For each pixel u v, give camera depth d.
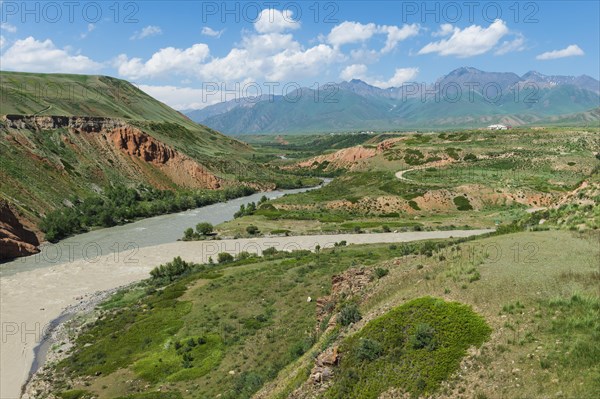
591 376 17.28
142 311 54.75
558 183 112.44
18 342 49.03
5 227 85.31
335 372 22.72
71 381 39.59
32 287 66.62
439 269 29.91
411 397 19.45
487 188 111.69
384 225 96.88
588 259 26.88
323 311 35.22
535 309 22.02
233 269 66.00
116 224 113.25
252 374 33.34
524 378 18.20
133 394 34.88
